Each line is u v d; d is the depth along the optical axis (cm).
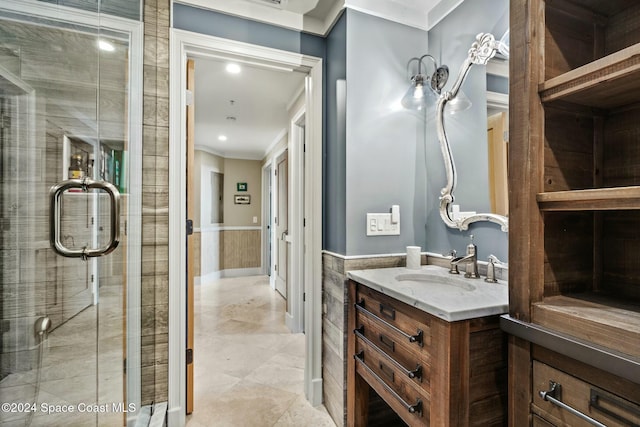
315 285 181
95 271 126
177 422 153
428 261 176
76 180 122
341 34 165
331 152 177
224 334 279
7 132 117
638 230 87
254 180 563
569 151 91
